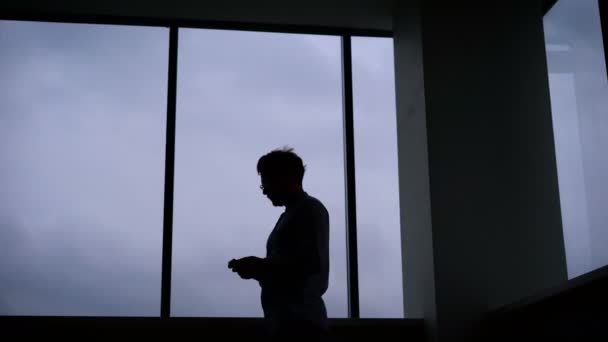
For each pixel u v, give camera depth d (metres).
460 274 3.52
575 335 2.63
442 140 3.72
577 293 2.60
